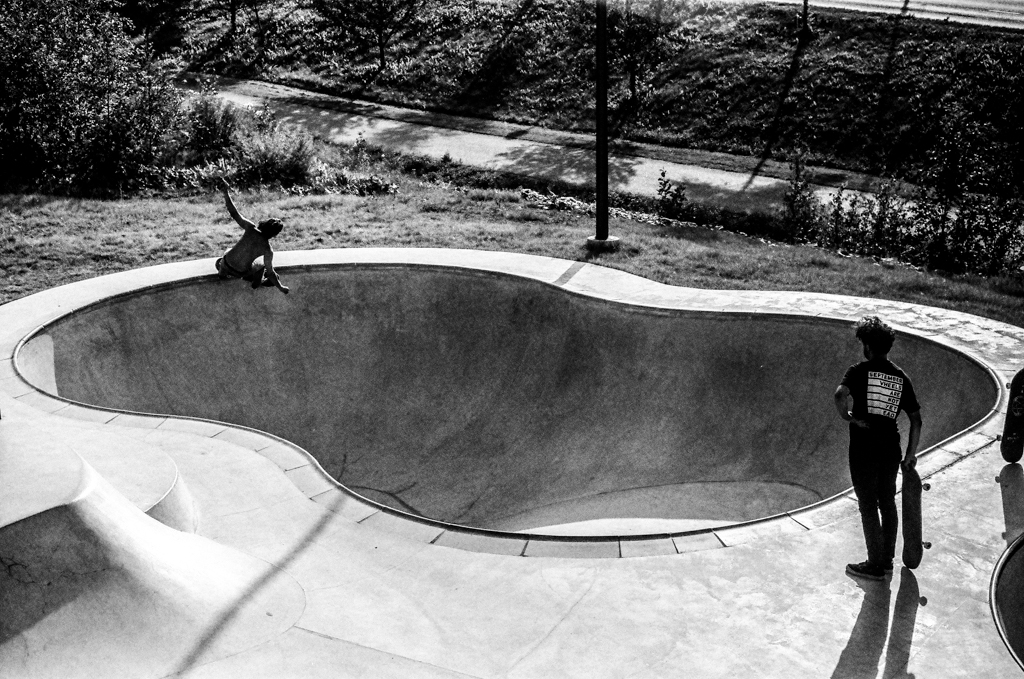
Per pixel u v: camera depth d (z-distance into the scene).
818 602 5.50
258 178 20.47
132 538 5.18
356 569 5.98
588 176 24.86
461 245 14.57
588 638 5.22
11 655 4.41
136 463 6.54
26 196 17.31
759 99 28.33
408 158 26.09
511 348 11.98
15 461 5.36
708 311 10.77
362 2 35.28
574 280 12.37
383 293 12.58
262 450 7.70
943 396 9.16
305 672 4.76
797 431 9.73
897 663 4.92
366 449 11.10
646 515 8.91
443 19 37.19
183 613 5.03
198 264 12.77
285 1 41.66
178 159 20.86
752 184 24.11
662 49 30.33
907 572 5.78
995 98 23.53
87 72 20.08
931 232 17.45
